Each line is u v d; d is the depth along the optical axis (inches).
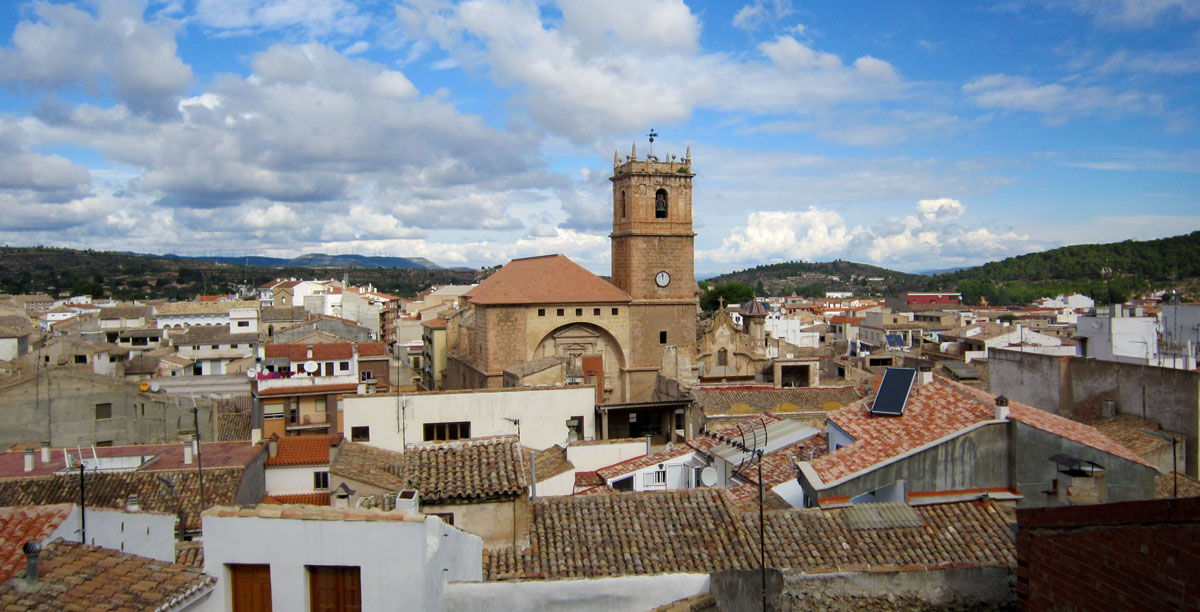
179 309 5516.7
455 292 7593.5
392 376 4074.8
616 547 893.8
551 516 957.8
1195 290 6284.5
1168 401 1448.1
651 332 3393.2
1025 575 569.6
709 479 1136.8
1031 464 992.9
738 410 2202.3
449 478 927.0
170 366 4052.7
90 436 2657.5
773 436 1498.5
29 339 4478.3
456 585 722.2
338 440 2047.2
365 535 636.7
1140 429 1448.1
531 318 3230.8
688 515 955.3
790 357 3538.4
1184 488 1232.2
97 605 586.9
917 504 959.6
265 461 1966.0
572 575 837.8
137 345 4913.9
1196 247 7396.7
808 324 6663.4
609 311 3336.6
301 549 644.1
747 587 770.2
